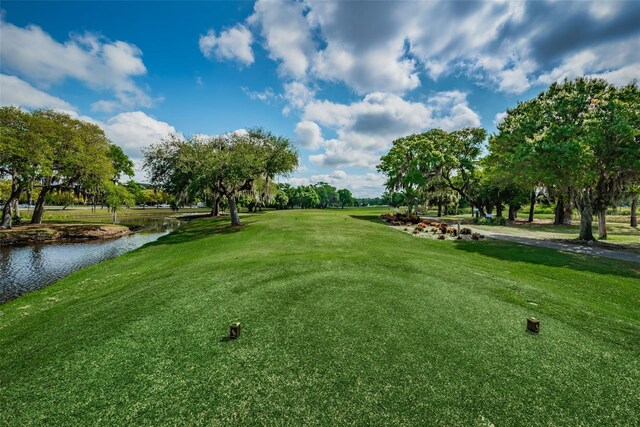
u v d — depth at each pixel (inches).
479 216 1459.2
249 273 353.4
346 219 1237.7
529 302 271.3
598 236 860.6
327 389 146.0
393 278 330.3
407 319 223.6
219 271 370.0
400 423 125.1
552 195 968.3
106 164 1233.4
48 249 812.6
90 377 165.5
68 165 1091.9
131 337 207.6
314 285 303.3
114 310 268.4
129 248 827.4
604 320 237.0
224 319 229.3
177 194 1341.0
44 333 242.1
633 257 546.0
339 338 194.9
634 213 1229.1
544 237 837.8
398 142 1648.6
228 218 1478.8
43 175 1012.5
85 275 507.8
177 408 137.6
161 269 462.3
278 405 136.4
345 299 264.5
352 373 158.2
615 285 373.4
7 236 919.0
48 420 135.4
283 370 161.9
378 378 153.8
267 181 1119.6
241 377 157.3
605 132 631.2
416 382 150.8
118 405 142.0
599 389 149.6
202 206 4158.5
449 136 1486.2
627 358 179.8
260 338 197.5
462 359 171.8
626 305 304.5
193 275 362.9
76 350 195.5
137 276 437.7
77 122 1210.6
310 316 229.6
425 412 131.0
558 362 172.4
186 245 748.6
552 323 225.9
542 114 791.7
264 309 245.4
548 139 675.4
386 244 629.0
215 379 156.7
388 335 198.7
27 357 197.2
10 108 987.3
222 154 982.4
